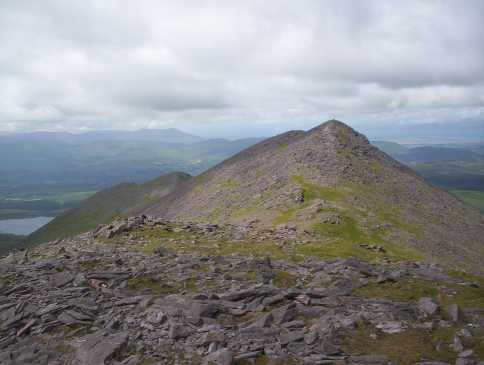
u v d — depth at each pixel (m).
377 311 24.83
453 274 40.50
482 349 19.45
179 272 34.12
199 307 24.33
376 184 130.25
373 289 30.48
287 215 94.75
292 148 169.00
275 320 23.44
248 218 103.75
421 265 44.47
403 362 18.59
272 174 146.75
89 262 37.59
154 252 42.88
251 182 153.12
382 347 20.11
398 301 27.53
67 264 36.78
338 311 24.72
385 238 84.81
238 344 20.20
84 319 23.80
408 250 80.62
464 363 18.02
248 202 127.38
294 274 34.62
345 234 80.62
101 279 31.69
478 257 93.06
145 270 34.38
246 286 30.09
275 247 51.41
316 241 58.91
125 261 38.28
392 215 105.31
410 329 21.97
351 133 176.75
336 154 145.62
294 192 111.06
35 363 19.28
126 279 31.91
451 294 29.78
